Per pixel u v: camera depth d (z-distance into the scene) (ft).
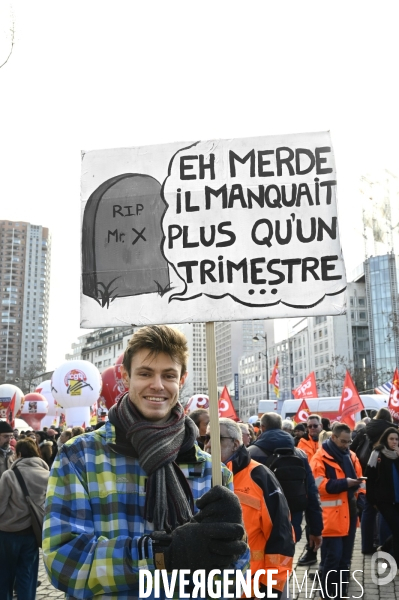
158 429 8.09
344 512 23.00
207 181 11.14
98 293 10.84
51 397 112.68
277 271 10.79
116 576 7.18
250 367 476.54
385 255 366.02
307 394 86.63
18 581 20.36
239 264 10.84
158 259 10.87
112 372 85.10
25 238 649.20
